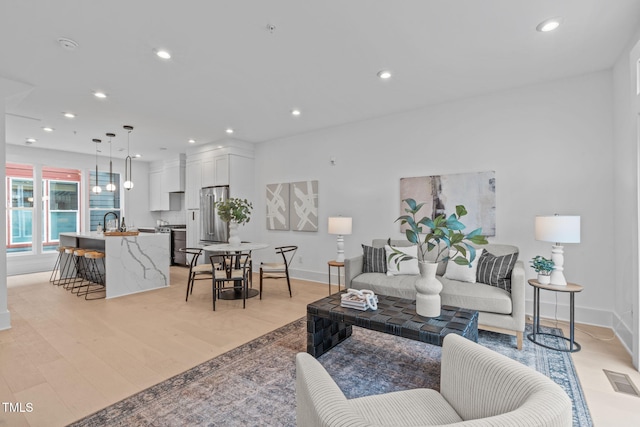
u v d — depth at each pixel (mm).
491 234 3689
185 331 3096
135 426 1734
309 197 5363
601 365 2379
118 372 2309
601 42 2596
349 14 2221
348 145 4906
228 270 4375
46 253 6555
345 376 2240
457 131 3936
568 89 3281
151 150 6695
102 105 3936
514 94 3568
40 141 5812
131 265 4578
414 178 4246
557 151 3340
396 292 3205
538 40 2564
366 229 4734
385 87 3514
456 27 2385
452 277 3162
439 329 2047
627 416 1799
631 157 2553
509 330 2656
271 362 2461
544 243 3414
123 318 3480
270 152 5926
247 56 2789
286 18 2258
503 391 1040
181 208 7762
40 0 2018
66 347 2730
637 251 2311
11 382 2174
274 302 4102
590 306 3186
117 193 7676
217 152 5996
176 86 3395
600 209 3131
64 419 1789
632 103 2340
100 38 2473
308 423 964
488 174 3723
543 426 758
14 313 3664
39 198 6480
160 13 2180
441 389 1358
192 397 1999
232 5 2105
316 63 2934
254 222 6141
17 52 2656
